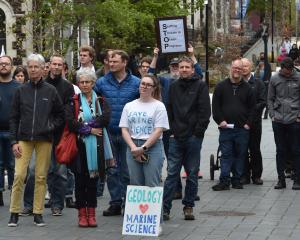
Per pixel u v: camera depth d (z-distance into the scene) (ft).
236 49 198.59
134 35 147.54
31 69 48.96
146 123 47.21
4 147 56.44
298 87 62.39
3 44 141.08
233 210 53.98
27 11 127.75
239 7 272.10
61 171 52.08
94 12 121.70
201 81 50.49
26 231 47.62
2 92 55.72
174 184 50.37
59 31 120.37
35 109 49.06
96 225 48.93
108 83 52.65
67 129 48.57
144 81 47.34
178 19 59.36
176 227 48.44
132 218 43.37
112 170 52.21
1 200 56.24
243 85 62.49
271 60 198.49
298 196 59.47
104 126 48.75
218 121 62.54
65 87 53.83
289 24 257.75
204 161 78.84
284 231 47.19
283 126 62.59
